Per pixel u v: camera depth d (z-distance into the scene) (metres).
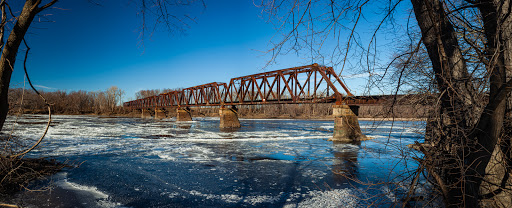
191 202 7.98
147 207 7.53
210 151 17.59
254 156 15.80
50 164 11.17
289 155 16.12
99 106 109.06
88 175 10.70
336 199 8.02
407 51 2.87
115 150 17.67
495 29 2.51
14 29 3.12
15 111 6.63
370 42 2.78
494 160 2.89
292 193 8.76
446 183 2.76
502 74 2.35
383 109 3.18
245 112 89.25
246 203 7.91
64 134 27.55
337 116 22.33
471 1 2.70
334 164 13.41
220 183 9.98
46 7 3.14
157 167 12.60
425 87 2.80
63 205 7.38
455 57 2.54
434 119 2.60
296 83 23.86
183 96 57.19
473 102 2.51
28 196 7.69
